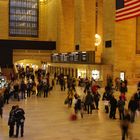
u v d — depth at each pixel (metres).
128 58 28.84
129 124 11.02
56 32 46.22
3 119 15.44
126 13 21.20
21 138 11.84
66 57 37.53
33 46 44.81
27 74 34.12
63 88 28.05
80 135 12.35
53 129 13.37
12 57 42.69
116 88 25.31
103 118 15.68
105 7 30.02
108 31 29.53
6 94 19.98
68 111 17.61
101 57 30.91
